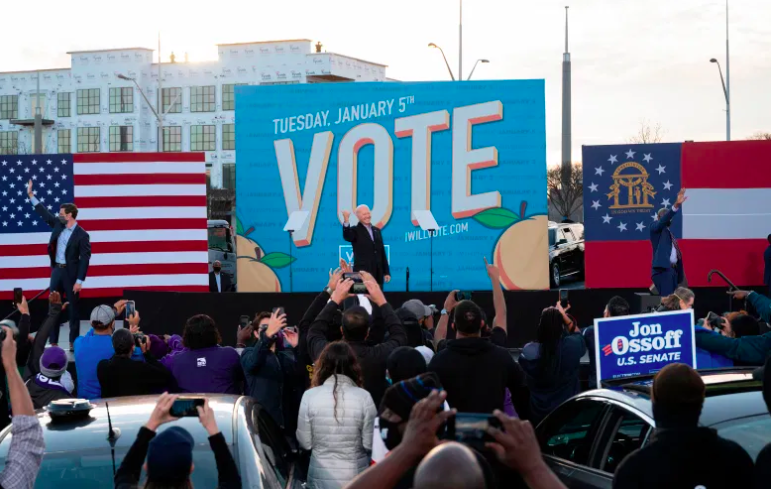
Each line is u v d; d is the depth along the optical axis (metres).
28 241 17.09
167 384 7.12
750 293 8.36
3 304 17.12
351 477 5.47
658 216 15.77
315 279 17.47
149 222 17.17
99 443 4.54
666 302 8.88
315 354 6.54
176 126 74.38
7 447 4.58
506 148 17.30
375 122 17.41
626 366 6.76
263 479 4.36
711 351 7.31
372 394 6.34
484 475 2.02
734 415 4.64
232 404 5.05
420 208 17.36
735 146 16.89
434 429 2.28
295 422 8.23
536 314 15.70
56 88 77.06
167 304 15.89
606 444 5.11
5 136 78.94
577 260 24.83
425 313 9.28
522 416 6.12
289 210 17.47
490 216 17.30
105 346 8.14
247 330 8.94
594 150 17.02
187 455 3.32
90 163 17.09
